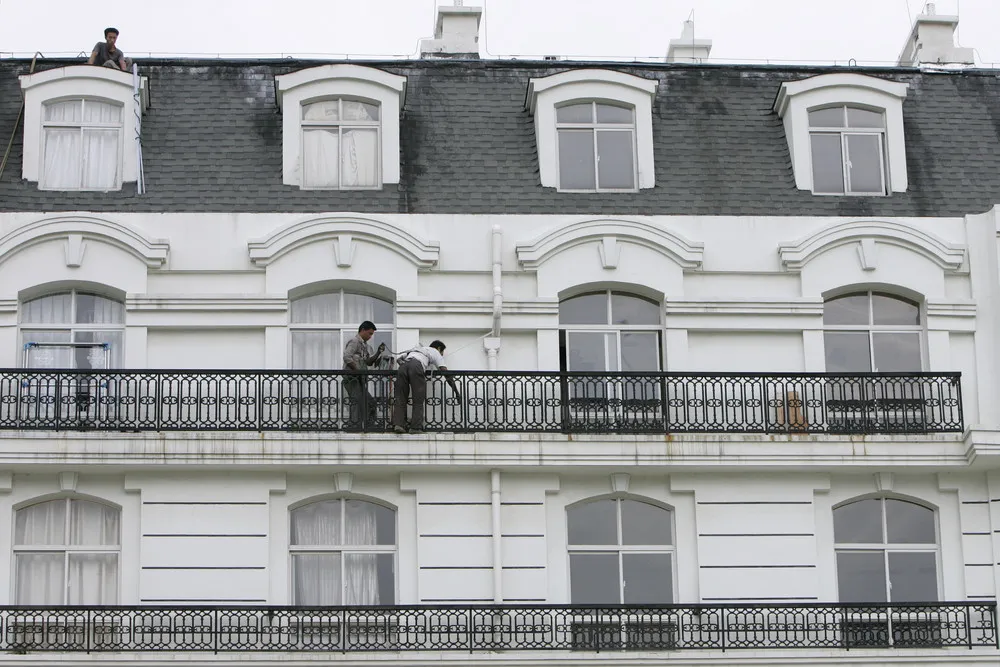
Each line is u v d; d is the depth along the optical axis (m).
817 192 45.81
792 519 42.38
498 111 46.97
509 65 48.28
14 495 41.38
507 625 40.69
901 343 44.12
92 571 41.47
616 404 42.53
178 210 43.78
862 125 46.44
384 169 44.88
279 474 41.78
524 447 41.56
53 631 40.44
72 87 45.16
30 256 42.62
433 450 41.47
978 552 42.47
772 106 47.56
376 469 41.62
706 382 42.53
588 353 43.56
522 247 43.22
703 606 41.09
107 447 40.91
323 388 42.09
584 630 41.12
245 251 43.16
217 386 41.50
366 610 40.41
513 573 41.69
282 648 40.19
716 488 42.50
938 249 43.97
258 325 42.69
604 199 44.94
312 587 41.81
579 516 42.56
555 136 45.59
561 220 43.88
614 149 45.75
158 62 47.56
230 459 41.09
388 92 45.44
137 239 42.72
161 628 40.06
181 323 42.56
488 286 43.34
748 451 41.97
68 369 41.34
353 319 43.44
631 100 45.88
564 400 42.09
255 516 41.62
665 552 42.50
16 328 42.41
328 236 43.16
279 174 44.84
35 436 40.81
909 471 42.62
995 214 44.12
